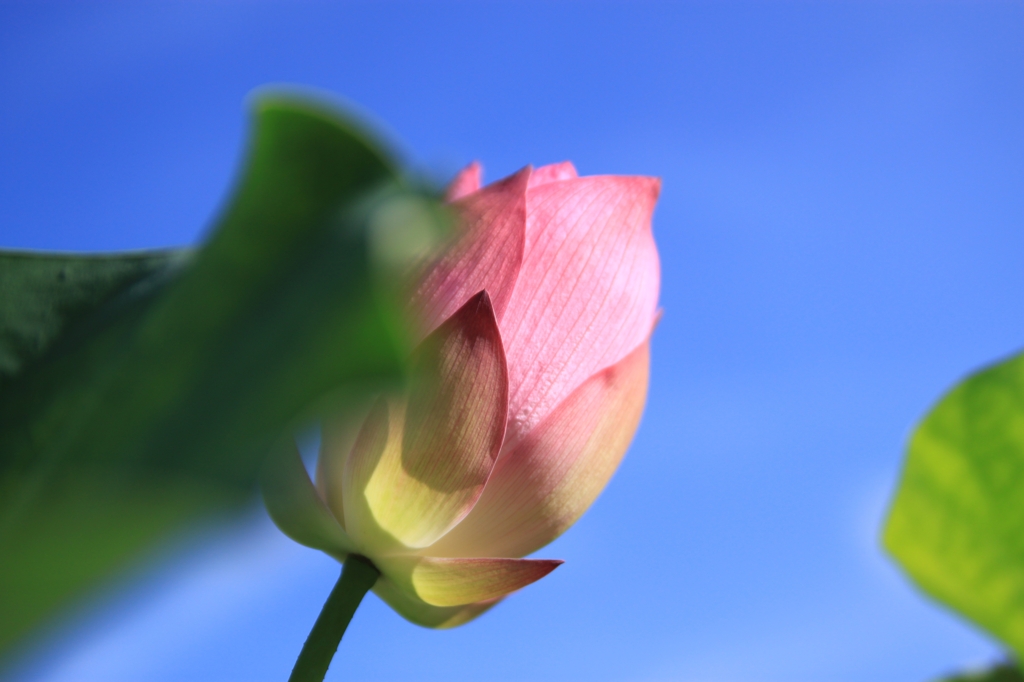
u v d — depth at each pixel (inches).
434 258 27.6
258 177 18.8
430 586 28.3
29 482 15.3
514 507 28.6
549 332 28.7
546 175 30.6
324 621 28.0
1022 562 24.3
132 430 15.2
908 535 24.5
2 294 24.5
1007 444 24.3
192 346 16.6
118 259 24.9
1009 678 24.4
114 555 11.9
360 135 19.3
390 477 27.8
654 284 29.8
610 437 29.0
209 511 12.5
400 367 16.1
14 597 11.5
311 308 16.3
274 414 15.0
